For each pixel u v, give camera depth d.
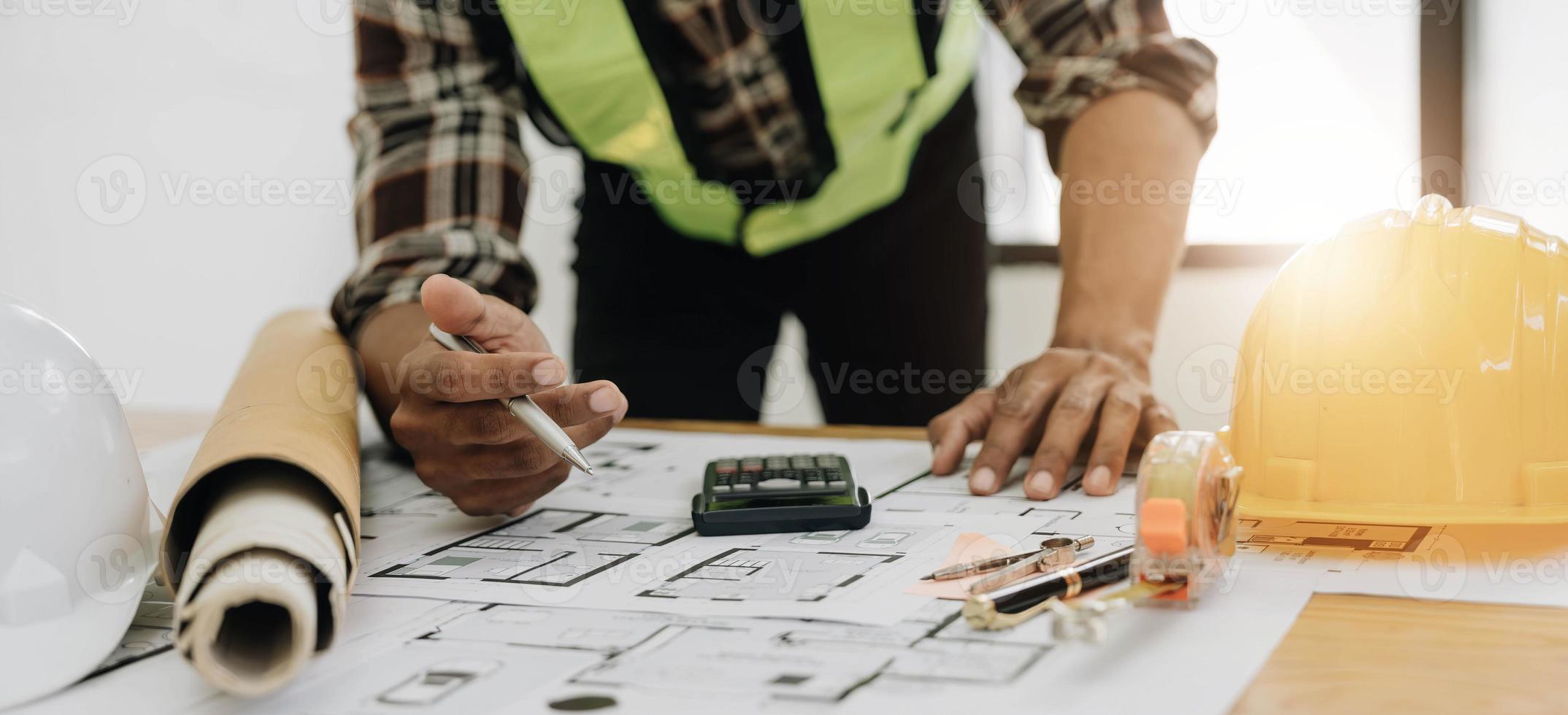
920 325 1.10
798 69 0.92
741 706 0.34
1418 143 1.66
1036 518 0.58
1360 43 1.70
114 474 0.40
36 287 2.04
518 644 0.41
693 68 0.90
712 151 0.97
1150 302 0.76
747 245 1.05
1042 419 0.68
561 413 0.53
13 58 1.97
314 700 0.36
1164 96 0.80
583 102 0.96
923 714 0.34
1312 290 0.52
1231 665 0.37
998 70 1.88
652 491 0.66
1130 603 0.43
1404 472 0.49
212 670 0.34
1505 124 1.59
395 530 0.58
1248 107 1.76
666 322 1.09
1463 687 0.35
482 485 0.58
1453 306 0.49
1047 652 0.38
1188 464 0.42
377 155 0.84
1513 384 0.48
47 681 0.37
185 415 0.96
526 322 0.60
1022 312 1.93
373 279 0.74
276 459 0.41
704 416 1.11
